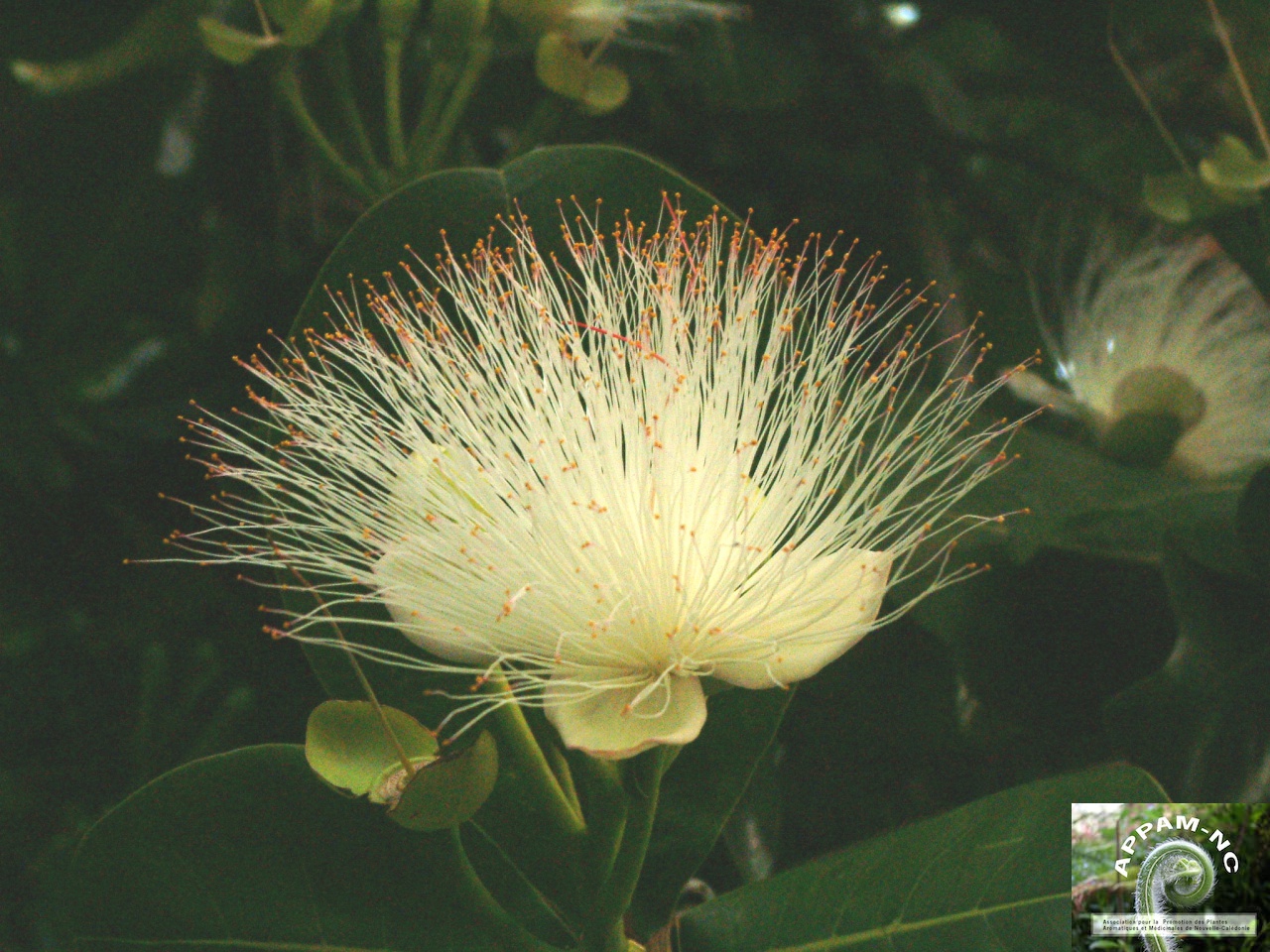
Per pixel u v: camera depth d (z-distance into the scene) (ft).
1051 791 1.63
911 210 2.42
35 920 2.33
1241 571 1.89
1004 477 1.99
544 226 1.78
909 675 2.05
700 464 1.65
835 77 2.52
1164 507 1.98
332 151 2.10
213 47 2.04
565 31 2.11
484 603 1.59
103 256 2.44
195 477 2.36
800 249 2.39
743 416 1.65
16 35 2.35
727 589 1.59
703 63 2.53
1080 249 2.37
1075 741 1.94
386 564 1.61
